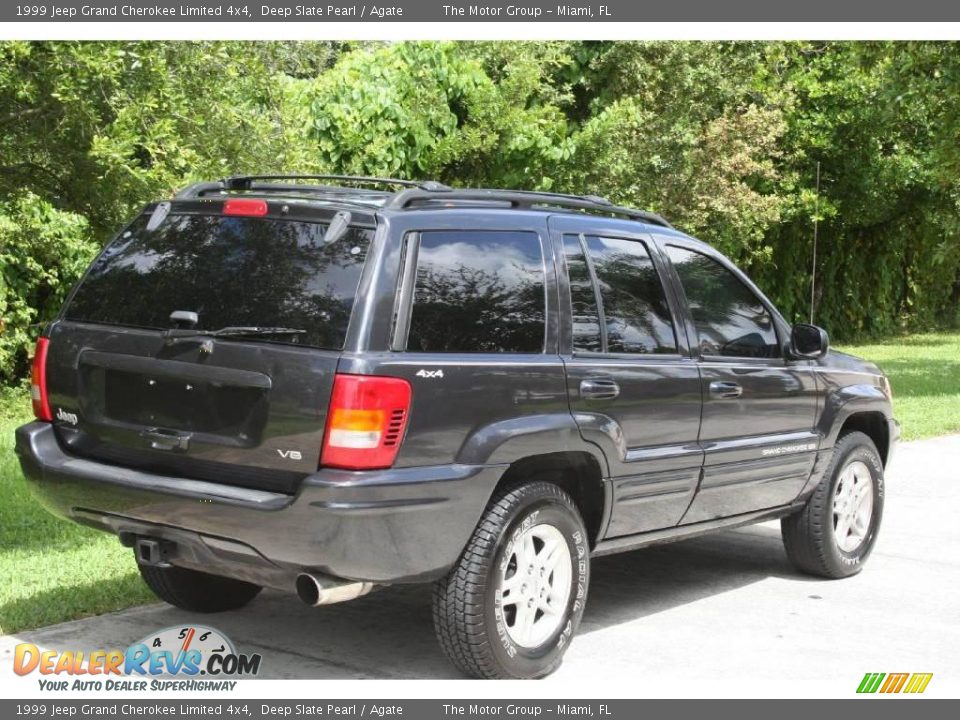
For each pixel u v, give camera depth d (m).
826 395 6.62
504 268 4.89
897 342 27.41
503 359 4.73
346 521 4.19
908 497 9.33
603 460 5.11
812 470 6.55
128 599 5.79
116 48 7.27
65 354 4.93
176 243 4.86
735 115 18.03
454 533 4.50
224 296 4.62
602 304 5.29
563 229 5.23
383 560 4.32
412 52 13.74
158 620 5.60
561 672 5.06
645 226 5.79
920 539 7.90
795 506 6.59
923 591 6.61
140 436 4.66
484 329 4.71
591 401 5.04
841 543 6.86
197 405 4.52
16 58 7.30
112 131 7.45
